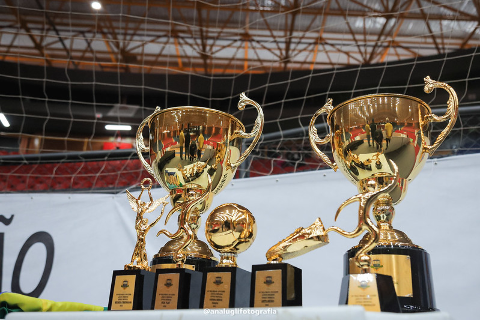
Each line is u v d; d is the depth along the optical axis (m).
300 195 1.53
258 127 1.12
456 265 1.30
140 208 1.06
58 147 6.97
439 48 5.66
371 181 0.97
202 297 0.86
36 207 1.77
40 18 5.63
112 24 5.73
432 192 1.39
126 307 0.89
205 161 1.06
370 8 4.95
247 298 0.90
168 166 1.06
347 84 6.00
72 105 6.80
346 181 1.50
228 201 1.59
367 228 0.84
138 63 6.53
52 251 1.70
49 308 0.98
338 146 1.02
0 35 5.93
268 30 5.57
